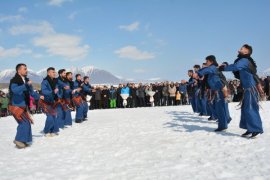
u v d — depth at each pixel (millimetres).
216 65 10391
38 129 13648
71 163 7301
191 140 8953
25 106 9484
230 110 17516
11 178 6340
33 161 7730
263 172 5641
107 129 12281
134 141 9383
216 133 9875
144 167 6543
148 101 27562
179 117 15031
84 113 15836
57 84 12516
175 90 27188
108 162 7168
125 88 27344
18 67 9406
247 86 8750
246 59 8750
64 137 10938
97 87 27516
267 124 11336
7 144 10266
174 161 6859
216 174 5738
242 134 9133
